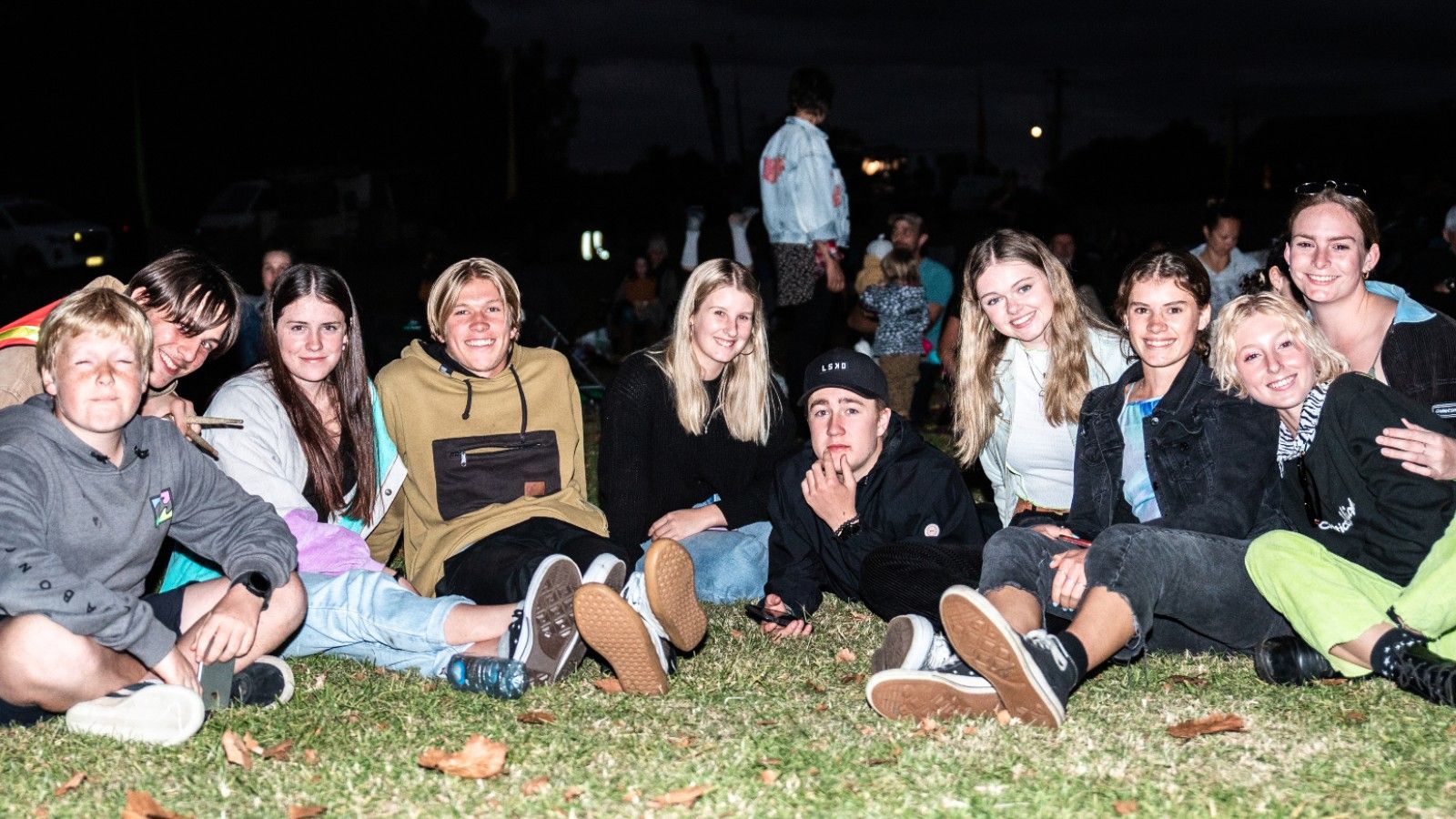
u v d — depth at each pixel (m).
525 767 3.28
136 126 34.78
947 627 3.36
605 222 32.34
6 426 3.51
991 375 4.68
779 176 8.32
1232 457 3.99
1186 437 4.05
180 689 3.42
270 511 3.90
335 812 3.04
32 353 4.04
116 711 3.46
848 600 4.84
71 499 3.52
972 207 37.66
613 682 3.95
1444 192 11.09
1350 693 3.71
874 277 10.56
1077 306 4.48
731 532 5.14
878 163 36.53
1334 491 3.79
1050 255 4.45
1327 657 3.70
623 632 3.68
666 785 3.17
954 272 11.92
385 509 4.58
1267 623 3.90
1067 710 3.64
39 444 3.49
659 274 16.31
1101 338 4.50
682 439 5.09
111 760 3.34
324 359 4.29
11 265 26.45
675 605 3.85
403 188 35.72
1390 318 4.36
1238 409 4.02
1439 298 7.75
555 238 30.14
